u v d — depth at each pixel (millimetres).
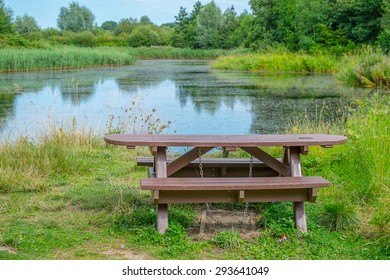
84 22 93500
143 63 48656
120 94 19031
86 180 5793
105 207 4672
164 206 4113
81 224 4250
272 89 21328
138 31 80188
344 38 37125
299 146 4328
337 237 4086
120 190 5047
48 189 5355
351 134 6035
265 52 42312
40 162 6070
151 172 4621
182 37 77688
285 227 4156
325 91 20281
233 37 72188
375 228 4145
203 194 4035
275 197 4121
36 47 45969
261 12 47688
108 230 4137
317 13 39625
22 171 5746
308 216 4484
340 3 36875
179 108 15422
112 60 41938
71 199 4930
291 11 45094
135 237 3980
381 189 4941
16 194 5137
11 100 16812
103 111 14172
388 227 4051
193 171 5000
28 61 32719
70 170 6062
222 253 3775
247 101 17141
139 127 10102
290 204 4730
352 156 5699
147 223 4266
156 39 79812
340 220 4250
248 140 4164
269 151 6906
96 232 4117
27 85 22094
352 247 3900
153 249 3809
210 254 3748
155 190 3885
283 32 44750
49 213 4559
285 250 3811
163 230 4051
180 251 3773
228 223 4441
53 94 18719
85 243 3891
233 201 4070
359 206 4754
